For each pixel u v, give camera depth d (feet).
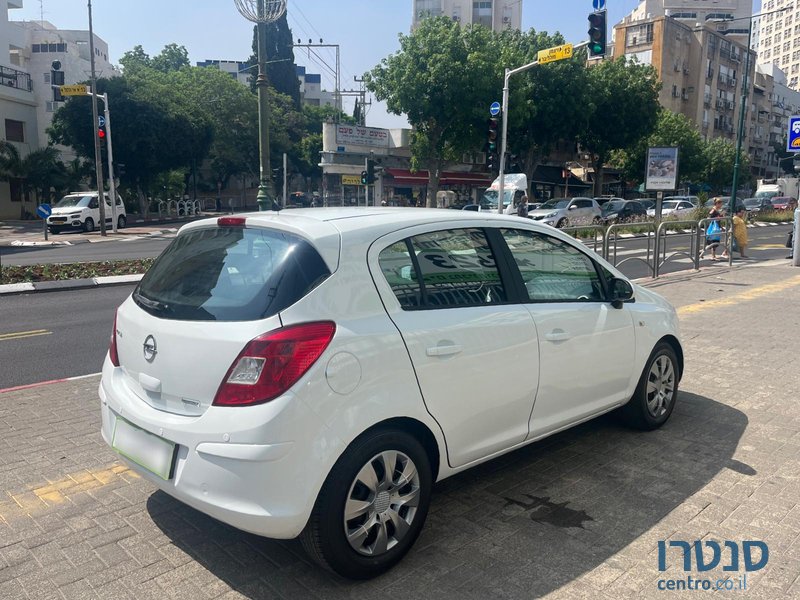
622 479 13.24
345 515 9.25
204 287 10.20
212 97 173.17
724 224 57.77
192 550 10.62
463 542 10.86
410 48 110.52
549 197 176.65
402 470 10.03
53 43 165.78
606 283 14.53
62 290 41.93
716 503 12.16
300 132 212.02
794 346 24.40
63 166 137.08
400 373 9.78
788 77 472.85
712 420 16.69
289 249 9.72
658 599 9.27
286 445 8.63
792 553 10.43
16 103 145.69
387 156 149.79
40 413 17.37
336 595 9.40
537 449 14.92
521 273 12.48
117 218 109.09
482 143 118.42
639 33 222.89
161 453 9.62
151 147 131.54
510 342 11.57
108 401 10.93
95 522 11.55
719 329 27.43
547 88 119.24
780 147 276.41
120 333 11.26
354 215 10.87
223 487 8.75
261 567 10.12
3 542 10.89
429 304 10.66
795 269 49.11
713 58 239.91
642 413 15.48
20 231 109.19
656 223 43.73
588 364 13.44
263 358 8.77
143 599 9.30
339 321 9.37
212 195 214.69
